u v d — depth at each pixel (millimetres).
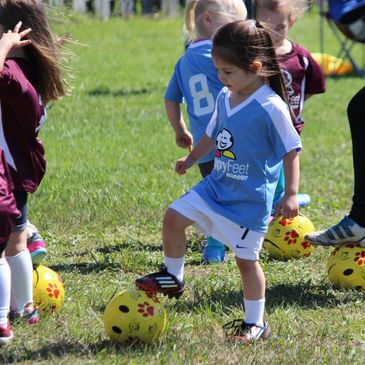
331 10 52031
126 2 80750
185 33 24516
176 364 13711
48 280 16547
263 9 20672
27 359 13961
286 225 21344
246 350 14562
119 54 62812
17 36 14633
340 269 18828
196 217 15250
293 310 17172
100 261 20703
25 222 15586
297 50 21281
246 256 15211
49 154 33312
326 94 51406
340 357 14461
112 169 30797
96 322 15867
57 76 15773
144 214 25094
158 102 46125
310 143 38375
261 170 15078
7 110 14953
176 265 15516
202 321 16062
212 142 16203
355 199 19078
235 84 14930
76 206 25359
